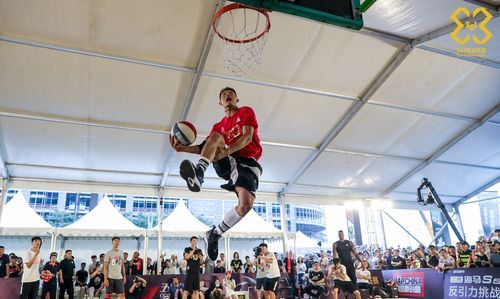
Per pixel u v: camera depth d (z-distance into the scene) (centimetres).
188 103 934
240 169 246
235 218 242
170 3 721
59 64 811
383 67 935
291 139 1145
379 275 1167
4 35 737
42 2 691
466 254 1000
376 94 1005
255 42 814
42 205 2641
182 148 270
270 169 1271
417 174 1384
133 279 1045
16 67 805
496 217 1820
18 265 983
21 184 1142
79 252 1631
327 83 960
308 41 837
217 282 1018
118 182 1241
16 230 1062
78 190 1195
